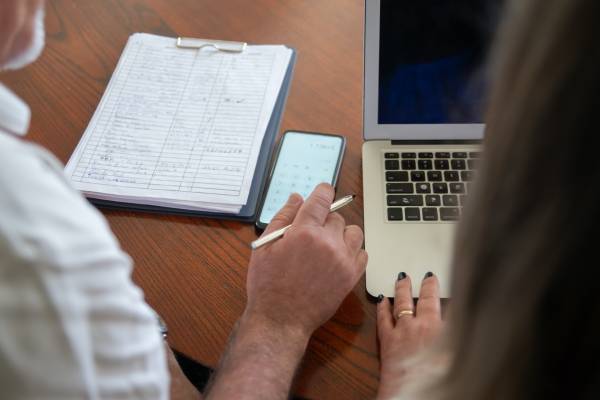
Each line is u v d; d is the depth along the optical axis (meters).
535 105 0.24
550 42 0.23
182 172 0.75
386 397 0.55
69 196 0.41
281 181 0.74
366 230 0.69
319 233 0.64
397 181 0.72
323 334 0.63
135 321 0.44
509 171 0.27
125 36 0.93
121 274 0.43
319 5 0.95
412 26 0.64
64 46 0.92
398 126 0.74
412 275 0.65
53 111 0.84
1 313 0.37
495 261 0.29
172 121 0.81
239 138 0.78
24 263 0.37
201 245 0.70
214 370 0.62
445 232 0.68
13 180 0.38
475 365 0.31
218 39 0.91
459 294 0.32
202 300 0.66
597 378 0.27
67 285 0.38
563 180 0.24
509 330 0.28
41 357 0.38
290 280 0.62
